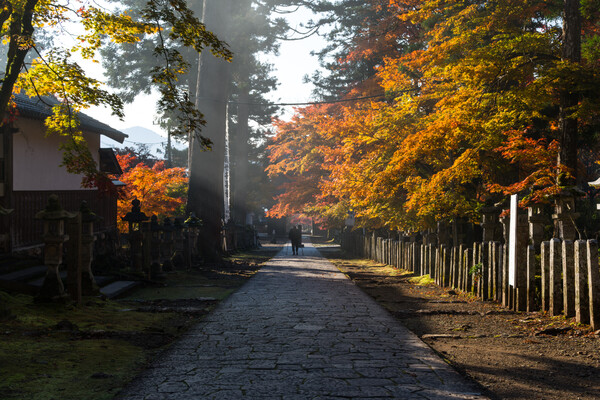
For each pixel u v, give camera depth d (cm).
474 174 1340
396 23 3159
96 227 1838
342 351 661
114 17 969
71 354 634
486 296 1155
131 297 1226
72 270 970
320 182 3447
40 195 1485
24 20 886
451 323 891
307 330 806
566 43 1290
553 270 870
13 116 1218
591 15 1420
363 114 2080
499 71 1295
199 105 2419
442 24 1811
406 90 1816
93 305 1017
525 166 1505
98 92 1048
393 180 1535
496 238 1259
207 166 2409
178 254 1980
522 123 1411
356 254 3575
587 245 757
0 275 1115
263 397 472
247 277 1791
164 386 507
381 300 1196
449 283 1429
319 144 3005
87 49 1037
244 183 5247
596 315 746
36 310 880
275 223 8569
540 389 509
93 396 477
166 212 2677
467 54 1423
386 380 526
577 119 1297
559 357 635
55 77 1023
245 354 644
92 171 1127
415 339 738
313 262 2761
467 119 1284
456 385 509
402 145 1376
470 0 1806
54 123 1130
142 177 2505
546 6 1541
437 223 1650
